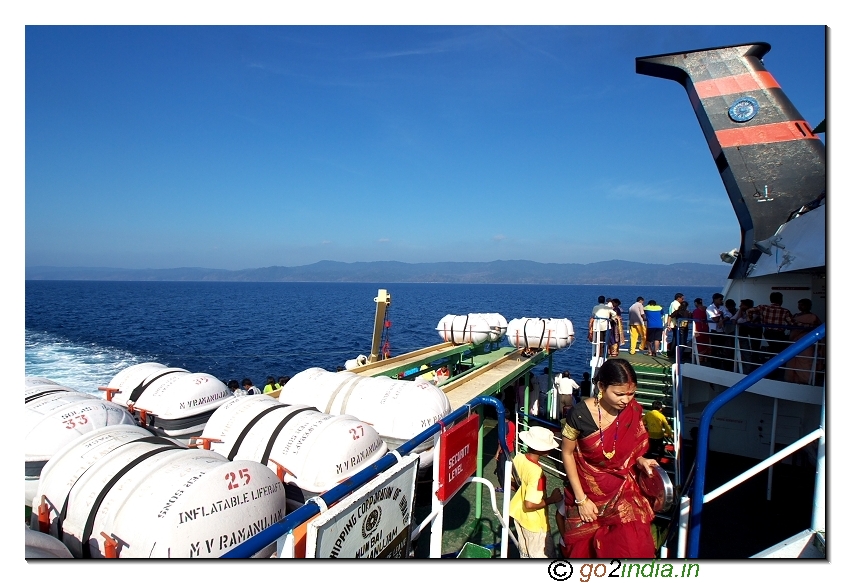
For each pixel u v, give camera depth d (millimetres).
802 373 8281
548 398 14023
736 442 10109
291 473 4289
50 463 3721
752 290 11875
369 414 6195
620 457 3371
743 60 12961
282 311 82000
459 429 4391
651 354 14891
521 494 5188
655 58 13602
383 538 3109
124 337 42812
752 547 6844
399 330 51562
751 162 12375
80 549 3223
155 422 5609
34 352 34312
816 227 9250
